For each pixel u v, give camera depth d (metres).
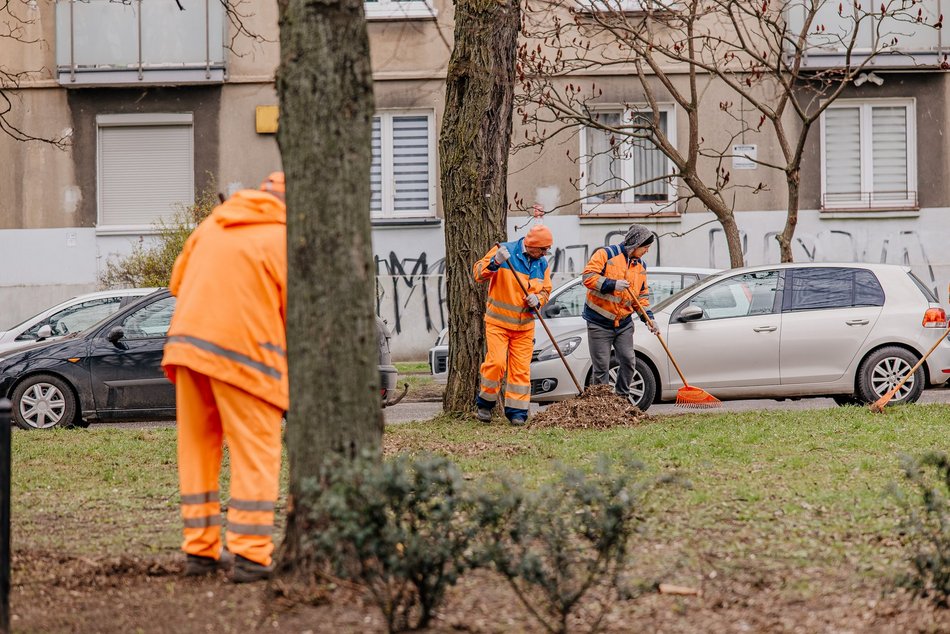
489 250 13.59
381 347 15.59
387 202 26.39
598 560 5.09
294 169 5.42
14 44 26.06
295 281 5.45
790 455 9.95
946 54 25.28
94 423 17.17
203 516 6.25
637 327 14.89
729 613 5.44
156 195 26.30
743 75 25.50
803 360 14.83
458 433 12.25
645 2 20.11
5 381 15.16
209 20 25.88
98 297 18.41
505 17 13.56
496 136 13.64
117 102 26.20
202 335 5.98
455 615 5.35
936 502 5.66
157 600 5.77
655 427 12.31
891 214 25.66
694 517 7.29
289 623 5.27
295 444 5.51
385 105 26.12
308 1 5.36
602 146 26.14
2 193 26.16
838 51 25.23
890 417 12.60
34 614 5.60
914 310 14.88
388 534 4.98
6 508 5.20
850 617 5.35
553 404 13.42
